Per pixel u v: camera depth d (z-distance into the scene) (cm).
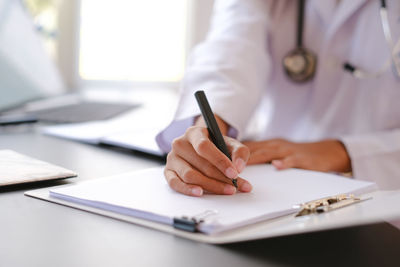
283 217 43
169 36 187
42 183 55
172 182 50
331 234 40
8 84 126
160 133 69
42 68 150
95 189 50
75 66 204
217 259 34
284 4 101
